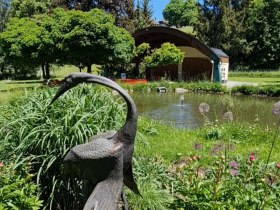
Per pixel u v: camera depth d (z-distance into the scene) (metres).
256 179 3.68
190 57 34.41
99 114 3.96
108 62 25.58
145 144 5.12
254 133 8.66
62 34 23.20
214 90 25.77
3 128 3.92
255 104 18.88
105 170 2.62
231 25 50.12
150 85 26.03
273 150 7.45
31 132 3.64
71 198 3.85
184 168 3.92
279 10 49.25
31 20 25.97
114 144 2.68
